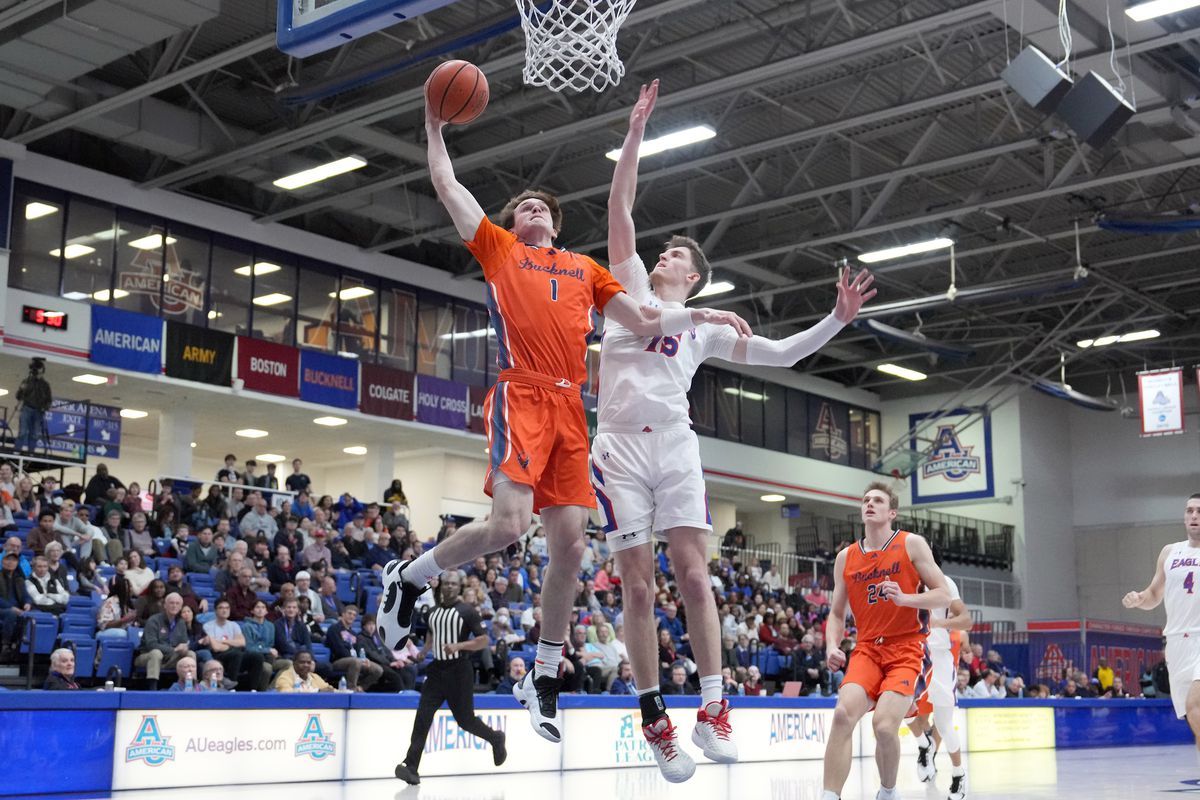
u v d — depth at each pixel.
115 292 21.95
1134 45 16.64
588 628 17.69
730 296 30.84
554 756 12.17
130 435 29.03
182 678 12.52
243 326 23.84
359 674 14.74
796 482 35.06
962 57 19.67
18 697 8.82
